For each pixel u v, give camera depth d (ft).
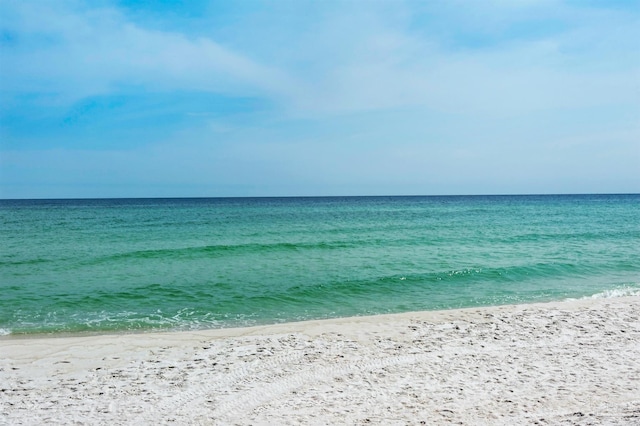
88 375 26.23
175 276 56.13
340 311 43.11
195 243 85.46
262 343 32.07
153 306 43.68
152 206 296.51
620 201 395.96
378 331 34.73
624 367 26.00
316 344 31.68
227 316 41.04
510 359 27.91
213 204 348.18
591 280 56.24
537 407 20.52
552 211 218.38
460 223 139.54
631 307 40.98
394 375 25.52
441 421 19.38
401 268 61.98
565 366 26.40
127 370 26.96
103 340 33.12
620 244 87.04
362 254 73.97
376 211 220.64
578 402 20.90
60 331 36.19
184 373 26.37
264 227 122.93
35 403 22.35
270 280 54.34
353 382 24.56
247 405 21.79
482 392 22.71
